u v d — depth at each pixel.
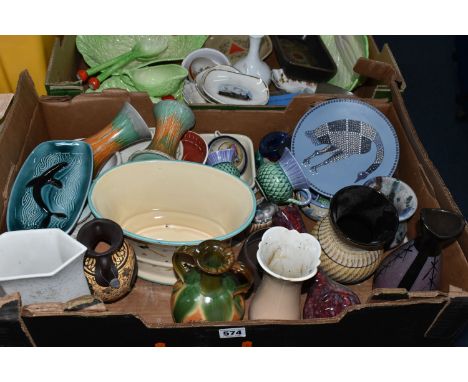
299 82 1.34
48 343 0.84
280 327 0.81
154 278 0.99
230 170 1.08
